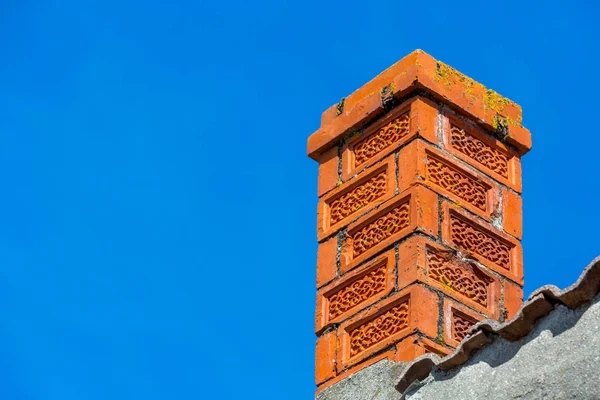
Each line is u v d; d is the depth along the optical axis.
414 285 9.70
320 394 9.75
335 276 10.29
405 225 10.04
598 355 7.25
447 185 10.28
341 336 9.95
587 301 7.46
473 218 10.25
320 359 9.98
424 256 9.84
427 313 9.60
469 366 8.09
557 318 7.59
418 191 10.06
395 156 10.37
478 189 10.47
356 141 10.76
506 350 7.86
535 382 7.54
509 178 10.69
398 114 10.52
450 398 8.08
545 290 7.61
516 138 10.79
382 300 9.84
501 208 10.49
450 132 10.49
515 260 10.32
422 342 9.46
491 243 10.29
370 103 10.70
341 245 10.40
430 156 10.28
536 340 7.67
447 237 10.05
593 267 7.38
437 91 10.48
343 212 10.55
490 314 9.95
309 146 11.03
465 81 10.74
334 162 10.83
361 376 9.56
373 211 10.28
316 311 10.23
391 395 9.23
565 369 7.39
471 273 10.04
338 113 10.99
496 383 7.80
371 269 10.05
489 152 10.68
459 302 9.81
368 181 10.49
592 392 7.20
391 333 9.67
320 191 10.80
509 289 10.16
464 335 9.71
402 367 9.36
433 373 8.34
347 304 10.09
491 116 10.74
